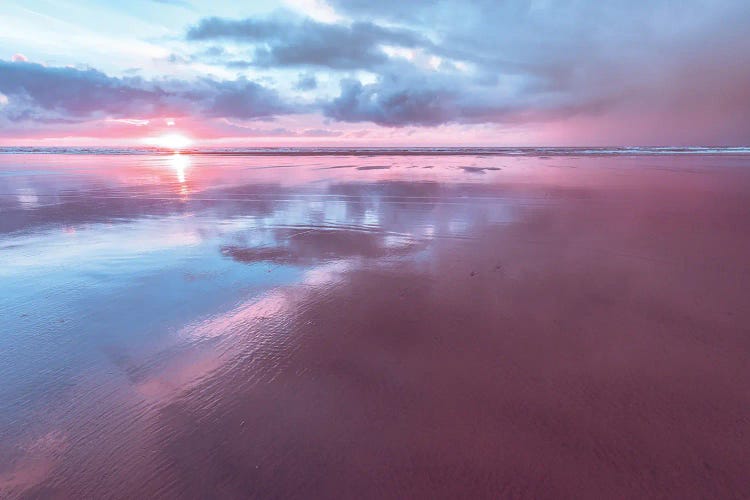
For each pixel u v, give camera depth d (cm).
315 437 212
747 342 293
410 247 560
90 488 183
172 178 1491
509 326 325
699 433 208
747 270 441
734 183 1157
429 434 212
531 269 459
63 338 319
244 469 192
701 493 176
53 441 211
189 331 329
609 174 1440
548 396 239
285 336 318
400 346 299
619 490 178
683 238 576
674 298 372
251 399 243
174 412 233
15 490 182
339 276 451
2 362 286
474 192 1043
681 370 261
